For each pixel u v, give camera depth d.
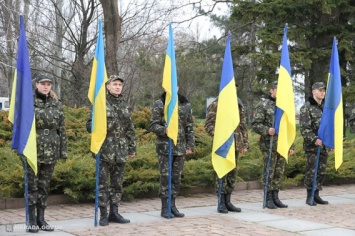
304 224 8.11
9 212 8.84
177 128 8.36
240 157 12.40
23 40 7.35
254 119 9.55
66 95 26.89
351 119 10.60
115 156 7.88
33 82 7.88
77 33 24.61
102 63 7.74
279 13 19.06
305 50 19.38
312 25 19.86
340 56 19.77
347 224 8.16
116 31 17.09
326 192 11.85
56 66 23.39
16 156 10.27
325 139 9.73
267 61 18.31
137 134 12.59
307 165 10.05
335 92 9.77
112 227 7.73
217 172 8.84
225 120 8.83
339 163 9.80
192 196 10.93
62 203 9.76
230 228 7.73
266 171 9.59
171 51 8.48
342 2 19.14
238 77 30.53
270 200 9.67
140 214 8.88
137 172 10.30
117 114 7.96
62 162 9.97
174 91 8.34
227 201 9.23
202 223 8.09
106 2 16.98
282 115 9.34
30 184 7.43
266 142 9.61
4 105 27.17
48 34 26.94
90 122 7.97
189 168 10.91
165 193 8.60
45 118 7.42
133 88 27.97
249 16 19.38
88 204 9.79
